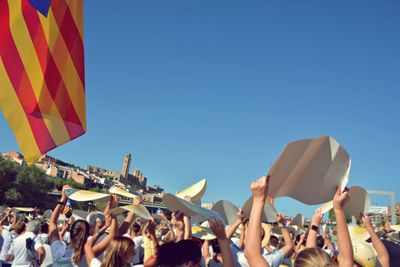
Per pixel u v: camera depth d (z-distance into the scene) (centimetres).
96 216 545
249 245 225
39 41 330
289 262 586
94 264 395
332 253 641
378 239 318
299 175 250
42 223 830
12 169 7612
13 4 319
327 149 240
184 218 432
